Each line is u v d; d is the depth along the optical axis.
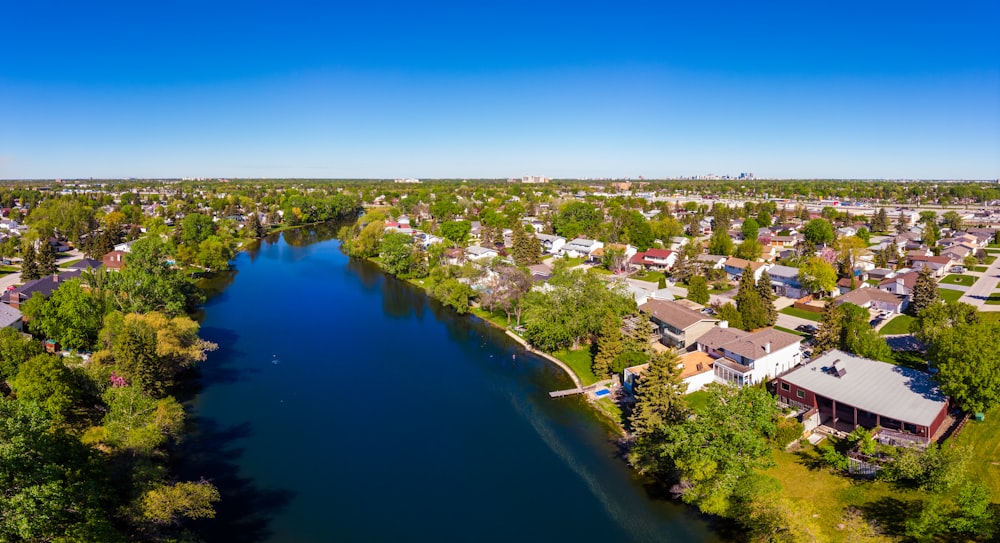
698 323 72.81
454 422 58.91
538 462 51.25
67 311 69.38
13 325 72.31
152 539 35.69
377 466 50.62
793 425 49.03
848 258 110.88
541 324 74.25
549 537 41.38
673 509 43.66
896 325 81.50
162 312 75.44
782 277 105.06
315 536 41.22
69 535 29.09
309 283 122.19
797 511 38.97
